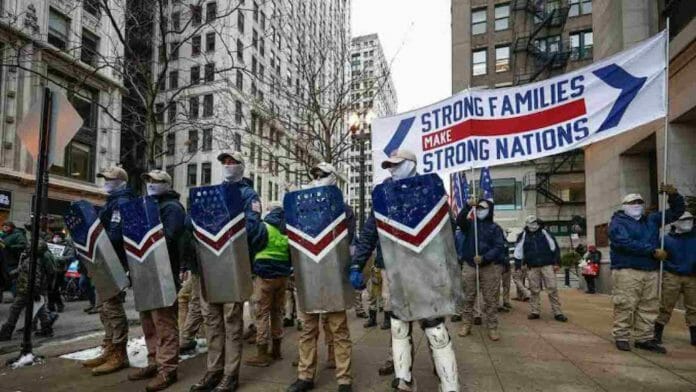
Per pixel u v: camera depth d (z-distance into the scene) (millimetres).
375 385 4293
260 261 5039
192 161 38719
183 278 6219
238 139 13164
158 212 4395
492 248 6348
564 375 4586
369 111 12930
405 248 3725
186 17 10352
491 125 6277
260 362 5027
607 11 14438
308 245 4141
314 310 4039
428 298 3625
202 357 5441
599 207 15000
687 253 6016
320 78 16828
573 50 31766
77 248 4930
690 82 9414
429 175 3727
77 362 5188
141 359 5305
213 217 4199
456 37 34844
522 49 32906
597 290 14812
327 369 4879
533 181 32875
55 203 24047
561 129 5949
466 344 6062
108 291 4750
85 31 24844
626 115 5656
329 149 11297
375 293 7332
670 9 11133
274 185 46281
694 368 4859
